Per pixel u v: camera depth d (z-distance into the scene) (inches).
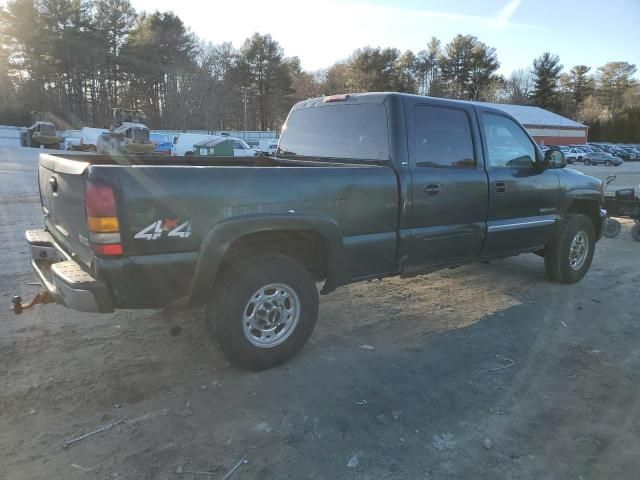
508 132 202.1
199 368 146.9
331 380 142.3
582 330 183.2
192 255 126.2
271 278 140.3
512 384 142.8
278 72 3221.0
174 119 3038.9
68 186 131.1
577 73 3838.6
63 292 124.6
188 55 3139.8
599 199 245.8
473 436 118.3
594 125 3255.4
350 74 2942.9
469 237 187.5
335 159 185.3
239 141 1223.5
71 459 106.3
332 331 177.5
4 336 163.3
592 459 111.2
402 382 142.3
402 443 115.0
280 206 138.2
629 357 161.8
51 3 2689.5
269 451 110.8
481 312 199.8
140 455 108.1
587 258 243.9
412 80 3309.5
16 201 481.4
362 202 154.4
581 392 139.3
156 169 120.2
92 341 162.2
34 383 135.2
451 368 151.6
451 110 181.2
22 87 2785.4
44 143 1956.2
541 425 123.3
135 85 3048.7
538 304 210.4
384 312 197.8
